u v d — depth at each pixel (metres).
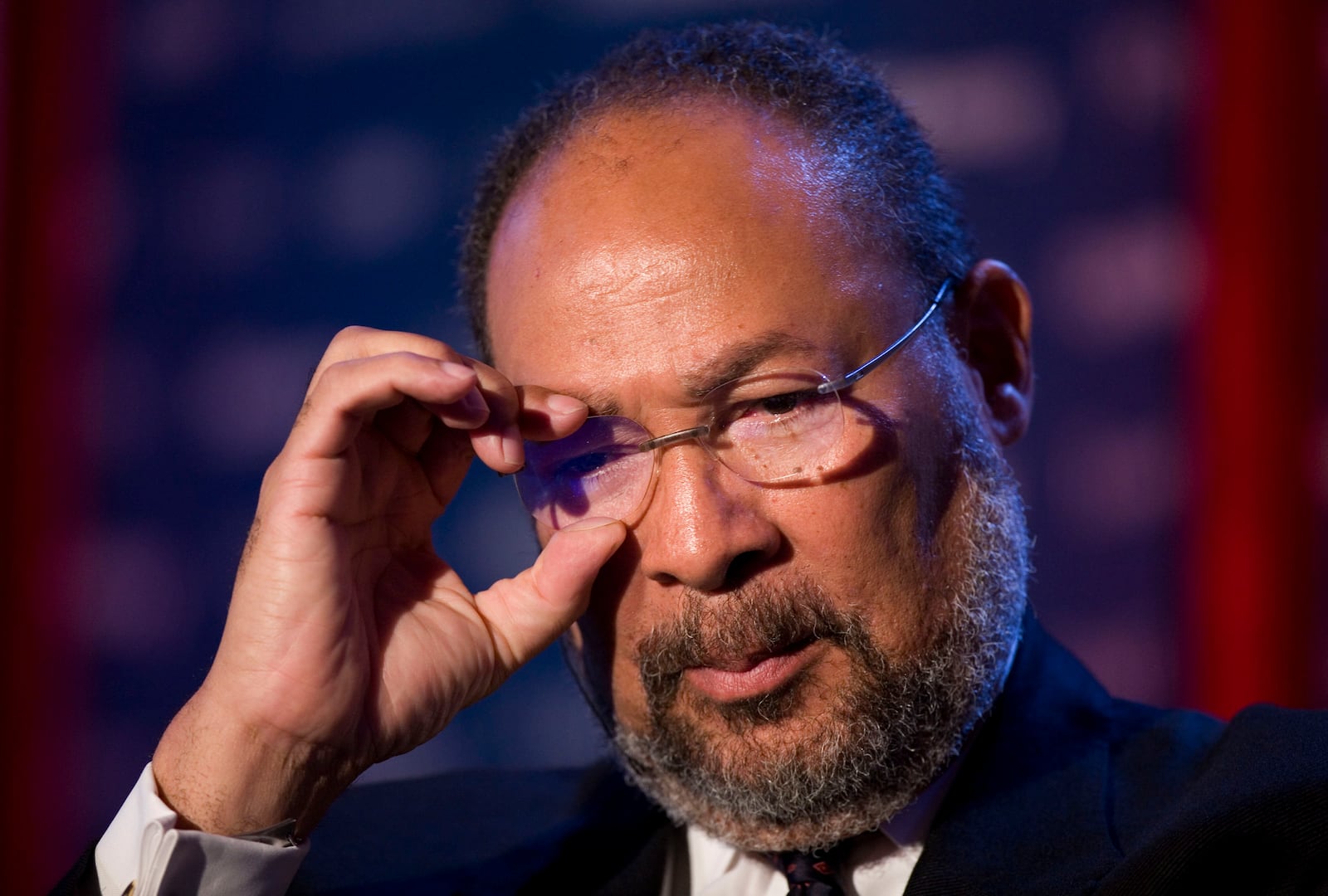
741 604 3.48
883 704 3.53
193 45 8.77
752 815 3.57
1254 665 7.22
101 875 3.52
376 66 8.55
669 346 3.48
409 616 3.78
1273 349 7.35
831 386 3.50
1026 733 3.93
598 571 3.73
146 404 8.59
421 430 3.84
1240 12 7.46
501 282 3.89
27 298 8.66
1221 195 7.47
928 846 3.64
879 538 3.54
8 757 8.28
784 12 8.01
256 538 3.58
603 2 8.26
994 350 4.31
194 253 8.65
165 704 8.35
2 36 8.90
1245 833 3.25
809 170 3.71
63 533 8.51
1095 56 7.66
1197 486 7.41
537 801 4.95
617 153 3.72
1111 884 3.32
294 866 3.53
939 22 7.86
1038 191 7.70
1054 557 7.50
